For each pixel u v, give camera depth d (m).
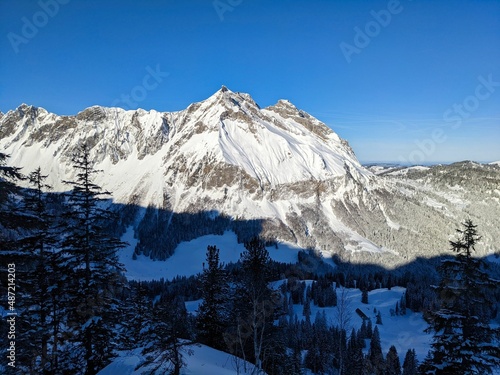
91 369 24.89
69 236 25.11
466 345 19.62
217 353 30.66
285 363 35.00
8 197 16.52
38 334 22.98
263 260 33.19
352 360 54.31
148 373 21.62
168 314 24.00
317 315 94.56
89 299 24.52
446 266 20.70
